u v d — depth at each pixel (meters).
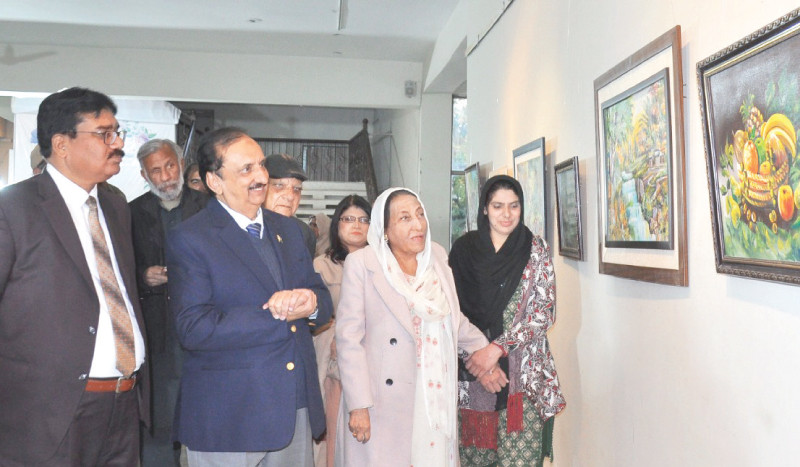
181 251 2.36
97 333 2.21
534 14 4.71
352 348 2.65
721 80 2.21
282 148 15.69
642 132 2.88
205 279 2.35
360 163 13.62
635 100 2.95
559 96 4.16
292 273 2.56
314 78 10.35
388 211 2.73
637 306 3.04
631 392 3.10
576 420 3.85
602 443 3.44
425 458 2.68
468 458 3.33
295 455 2.49
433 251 2.94
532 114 4.77
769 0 2.04
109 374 2.24
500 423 3.22
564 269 4.08
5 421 2.10
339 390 3.50
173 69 10.12
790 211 1.87
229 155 2.39
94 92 2.26
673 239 2.63
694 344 2.54
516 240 3.28
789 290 1.97
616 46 3.29
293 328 2.46
